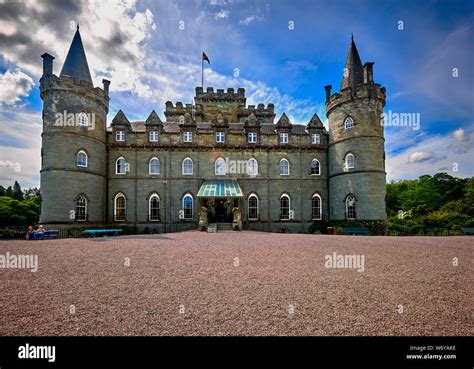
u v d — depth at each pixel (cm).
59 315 580
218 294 702
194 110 4138
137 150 3281
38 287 765
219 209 3369
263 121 4184
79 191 2783
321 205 3391
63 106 2744
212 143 3375
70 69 2986
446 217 4078
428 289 752
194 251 1332
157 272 920
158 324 537
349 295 700
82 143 2836
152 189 3250
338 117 3183
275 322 545
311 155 3450
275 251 1339
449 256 1227
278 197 3353
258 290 733
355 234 2709
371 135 2930
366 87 2962
